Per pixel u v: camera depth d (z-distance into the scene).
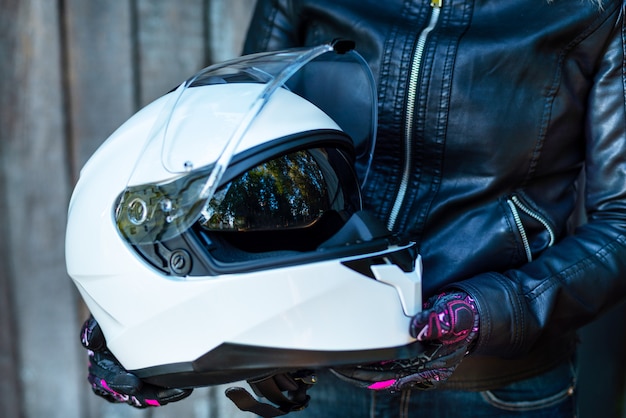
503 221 0.89
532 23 0.87
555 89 0.88
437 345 0.76
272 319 0.68
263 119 0.73
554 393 0.99
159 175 0.71
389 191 0.93
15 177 1.43
